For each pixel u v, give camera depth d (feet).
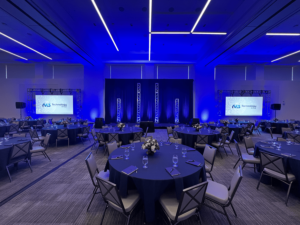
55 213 7.20
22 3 12.68
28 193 8.82
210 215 7.11
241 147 19.07
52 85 35.45
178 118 36.81
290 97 34.17
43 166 12.84
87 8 17.63
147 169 6.81
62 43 20.86
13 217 6.91
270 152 9.63
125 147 10.25
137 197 6.35
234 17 17.88
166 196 6.38
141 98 36.09
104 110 35.86
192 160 7.80
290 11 13.46
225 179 10.82
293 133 16.03
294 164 8.27
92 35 24.70
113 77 37.09
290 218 6.97
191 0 16.28
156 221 6.55
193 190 5.02
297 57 30.55
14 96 35.32
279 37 23.44
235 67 36.60
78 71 36.94
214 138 16.58
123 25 21.26
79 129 21.07
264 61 31.30
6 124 22.93
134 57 32.42
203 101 34.35
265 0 12.85
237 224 6.59
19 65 36.42
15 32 21.68
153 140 8.83
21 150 10.67
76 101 35.99
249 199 8.38
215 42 23.99
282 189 9.37
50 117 35.86
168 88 36.40
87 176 11.03
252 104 34.68
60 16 16.88
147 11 18.15
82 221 6.72
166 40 26.22
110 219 6.83
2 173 11.41
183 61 33.01
